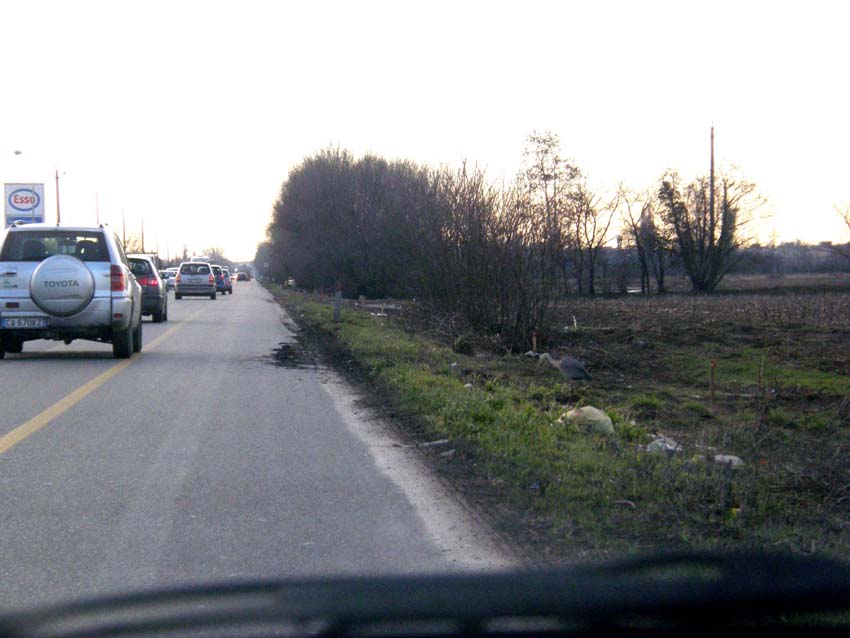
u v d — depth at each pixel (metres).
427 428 9.92
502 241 19.67
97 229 16.06
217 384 13.51
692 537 6.09
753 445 9.05
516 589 3.41
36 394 12.25
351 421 10.62
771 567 3.63
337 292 25.88
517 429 9.49
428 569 5.61
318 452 8.91
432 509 6.94
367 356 16.12
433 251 21.36
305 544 6.10
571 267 48.28
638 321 26.23
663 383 15.04
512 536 6.27
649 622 3.38
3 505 6.98
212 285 49.34
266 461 8.50
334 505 7.05
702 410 12.06
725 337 22.03
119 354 16.47
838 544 6.05
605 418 10.00
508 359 17.52
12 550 5.94
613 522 6.45
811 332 23.91
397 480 7.83
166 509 6.90
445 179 21.19
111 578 5.43
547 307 19.52
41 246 15.80
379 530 6.42
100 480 7.74
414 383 12.48
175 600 3.44
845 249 67.50
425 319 22.00
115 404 11.52
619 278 55.19
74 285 15.37
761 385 11.34
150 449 8.95
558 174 42.22
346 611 3.31
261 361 16.73
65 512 6.80
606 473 7.72
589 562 5.68
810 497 7.51
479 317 20.17
